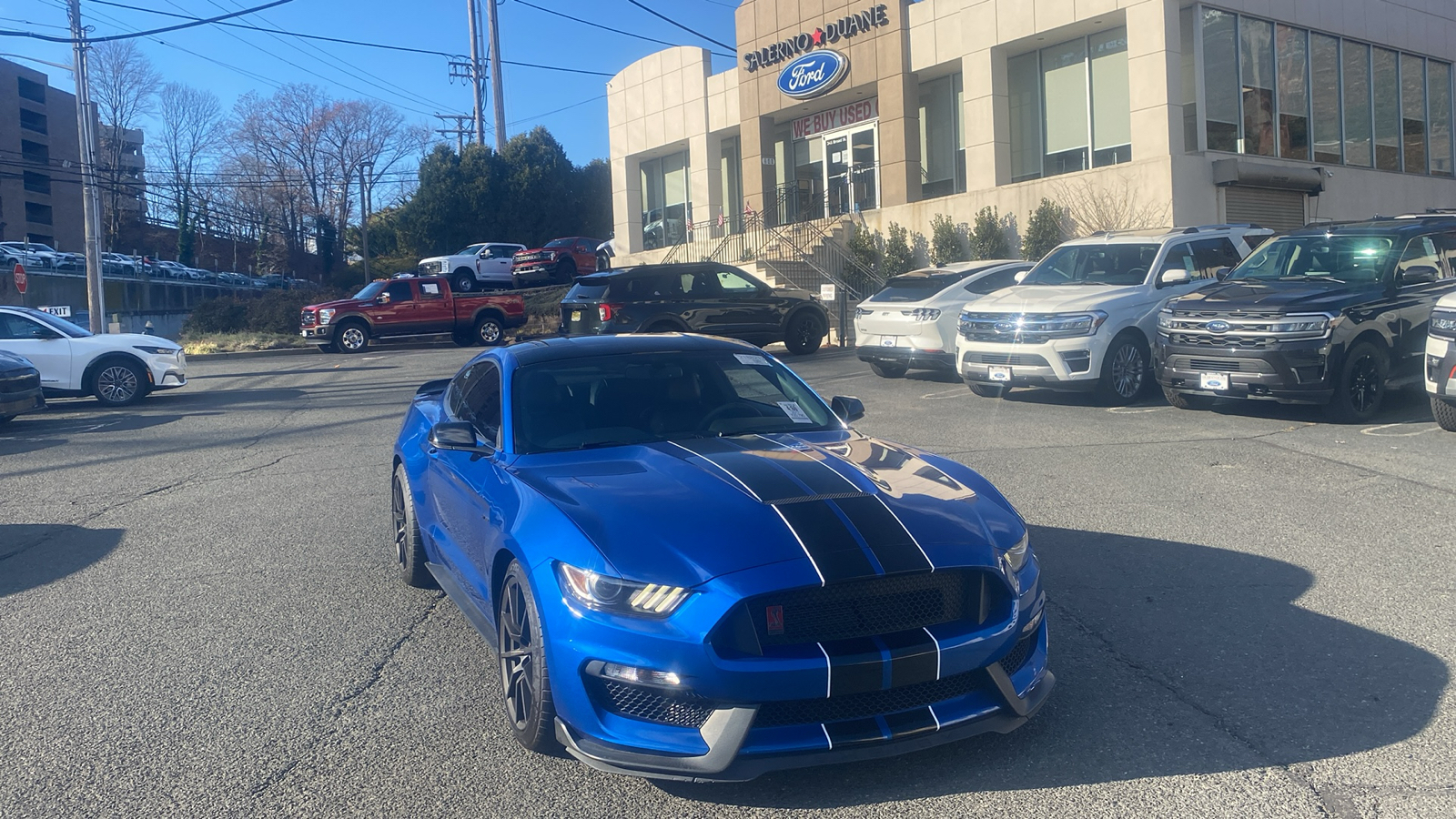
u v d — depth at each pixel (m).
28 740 4.20
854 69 27.34
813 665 3.38
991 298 12.86
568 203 52.69
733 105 31.55
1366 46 25.52
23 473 10.49
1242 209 22.19
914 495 4.01
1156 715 4.12
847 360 18.55
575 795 3.63
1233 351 10.40
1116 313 11.89
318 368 22.75
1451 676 4.38
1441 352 9.15
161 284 53.47
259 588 6.27
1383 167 26.14
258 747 4.08
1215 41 21.97
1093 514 7.25
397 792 3.68
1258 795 3.47
